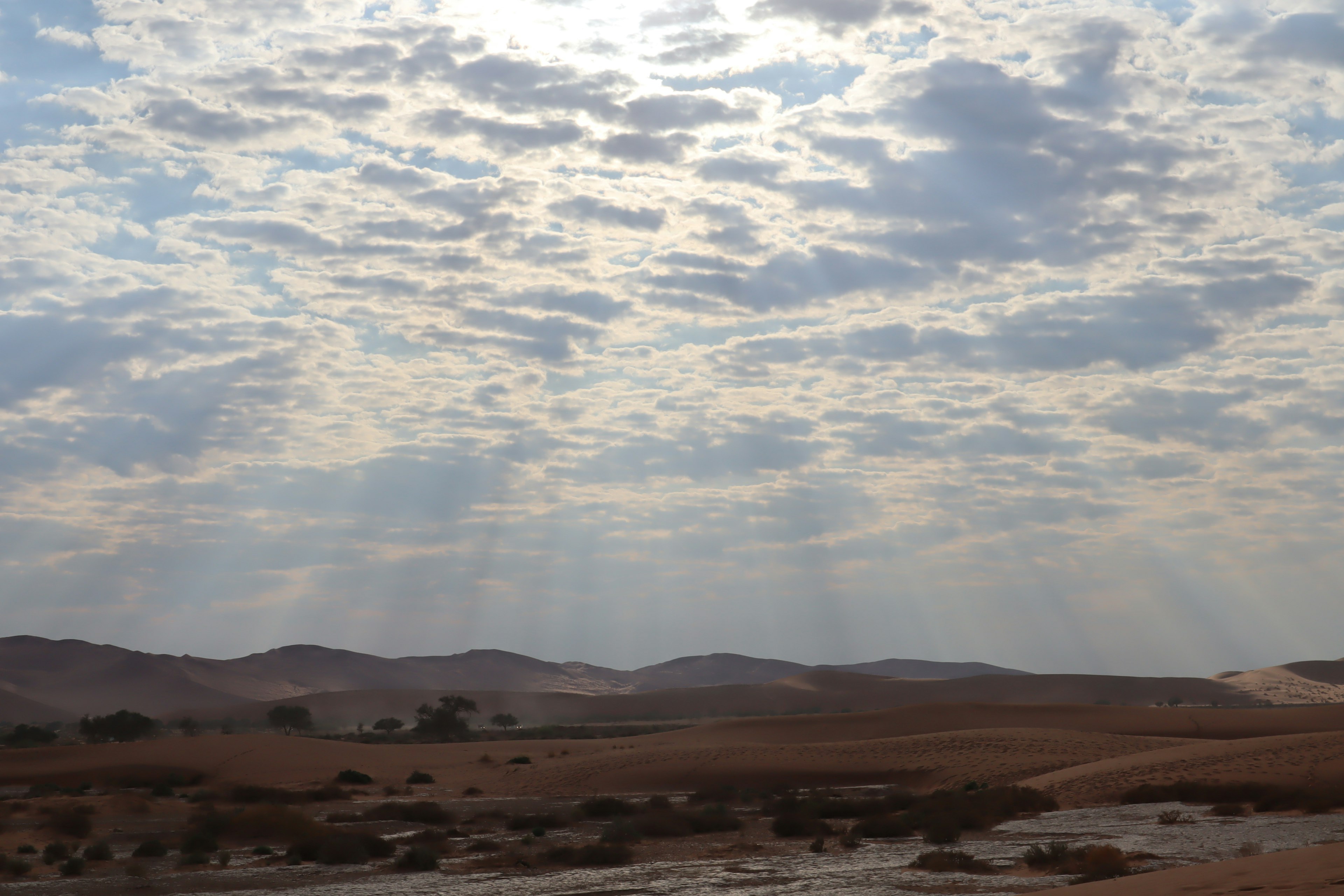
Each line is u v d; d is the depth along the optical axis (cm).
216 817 4319
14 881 3031
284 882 2927
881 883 2589
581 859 3189
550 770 6906
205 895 2733
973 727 9525
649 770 6544
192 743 8531
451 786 6744
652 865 3098
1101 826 3638
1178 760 4994
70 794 6303
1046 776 5250
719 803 5091
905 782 6025
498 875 2955
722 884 2680
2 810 5122
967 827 3769
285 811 4231
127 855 3659
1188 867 1920
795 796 5481
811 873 2828
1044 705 10681
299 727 19288
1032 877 2606
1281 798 3894
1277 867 1647
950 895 2358
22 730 14325
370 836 3525
